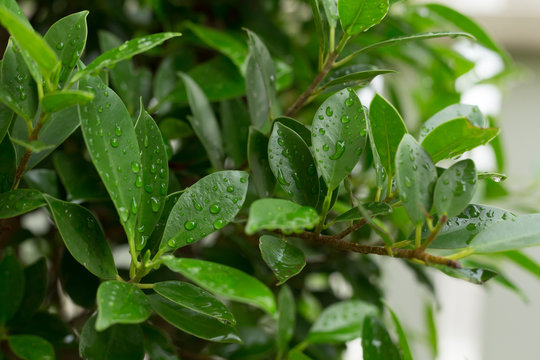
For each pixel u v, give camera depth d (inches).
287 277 18.2
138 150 18.7
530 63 80.1
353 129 19.3
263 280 27.9
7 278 21.3
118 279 18.9
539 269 24.8
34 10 32.5
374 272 30.5
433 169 18.3
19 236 25.9
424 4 27.5
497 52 26.8
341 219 18.9
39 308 22.5
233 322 18.2
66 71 18.9
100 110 18.3
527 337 76.6
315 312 38.6
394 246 19.2
